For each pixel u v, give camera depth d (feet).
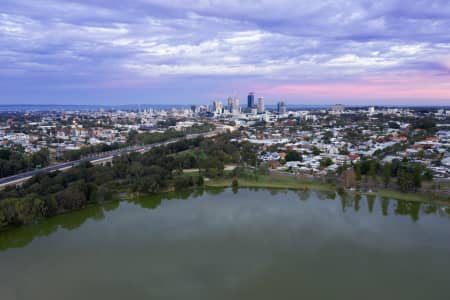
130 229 440.45
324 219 472.85
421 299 282.77
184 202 565.53
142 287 302.45
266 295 289.33
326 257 356.38
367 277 316.81
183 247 381.81
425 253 364.58
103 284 307.99
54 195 498.28
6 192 510.99
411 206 529.45
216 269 333.21
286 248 378.32
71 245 392.06
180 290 297.12
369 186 625.82
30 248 386.32
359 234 417.49
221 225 451.12
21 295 291.99
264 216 487.20
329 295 289.74
